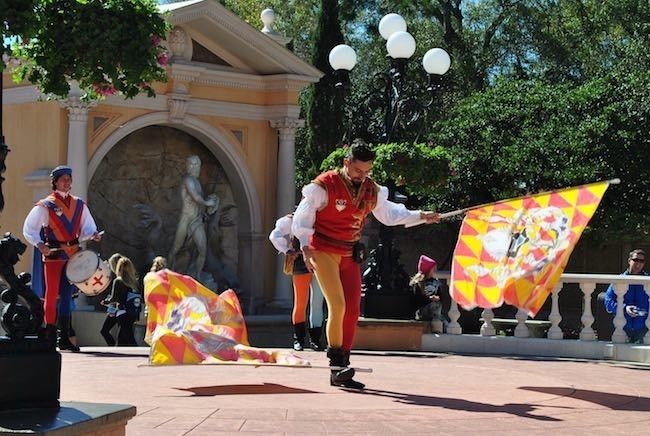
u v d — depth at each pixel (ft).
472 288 32.35
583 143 99.50
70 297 46.57
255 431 23.52
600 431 25.16
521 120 104.78
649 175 99.76
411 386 32.65
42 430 17.11
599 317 55.98
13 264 19.27
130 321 59.36
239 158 83.82
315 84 103.40
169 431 23.32
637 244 113.39
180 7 77.25
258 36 81.56
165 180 81.76
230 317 32.01
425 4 134.21
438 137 107.14
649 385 35.37
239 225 85.10
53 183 42.32
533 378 36.27
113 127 76.18
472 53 136.26
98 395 28.94
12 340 19.06
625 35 134.21
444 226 111.75
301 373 34.83
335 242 30.60
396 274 50.67
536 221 31.81
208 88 82.02
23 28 18.89
